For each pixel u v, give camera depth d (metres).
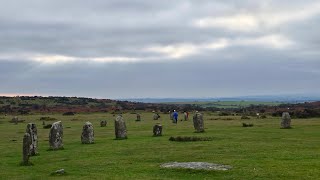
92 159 33.91
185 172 26.55
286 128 60.16
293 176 24.41
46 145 46.47
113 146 42.12
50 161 33.91
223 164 28.56
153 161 31.66
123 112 166.12
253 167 27.23
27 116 135.88
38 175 27.73
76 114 150.62
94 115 140.50
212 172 26.00
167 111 171.00
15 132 68.31
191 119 104.06
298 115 99.12
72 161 33.22
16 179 26.72
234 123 76.94
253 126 66.38
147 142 44.69
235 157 32.00
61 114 151.12
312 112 100.44
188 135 50.81
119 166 30.03
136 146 41.34
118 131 50.34
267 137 47.12
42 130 71.62
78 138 54.66
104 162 32.00
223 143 41.41
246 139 45.22
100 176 26.48
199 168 27.03
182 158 32.25
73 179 25.77
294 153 33.34
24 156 32.41
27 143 32.44
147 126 74.69
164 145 41.22
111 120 104.75
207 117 109.56
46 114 152.62
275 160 30.05
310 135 49.03
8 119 114.75
